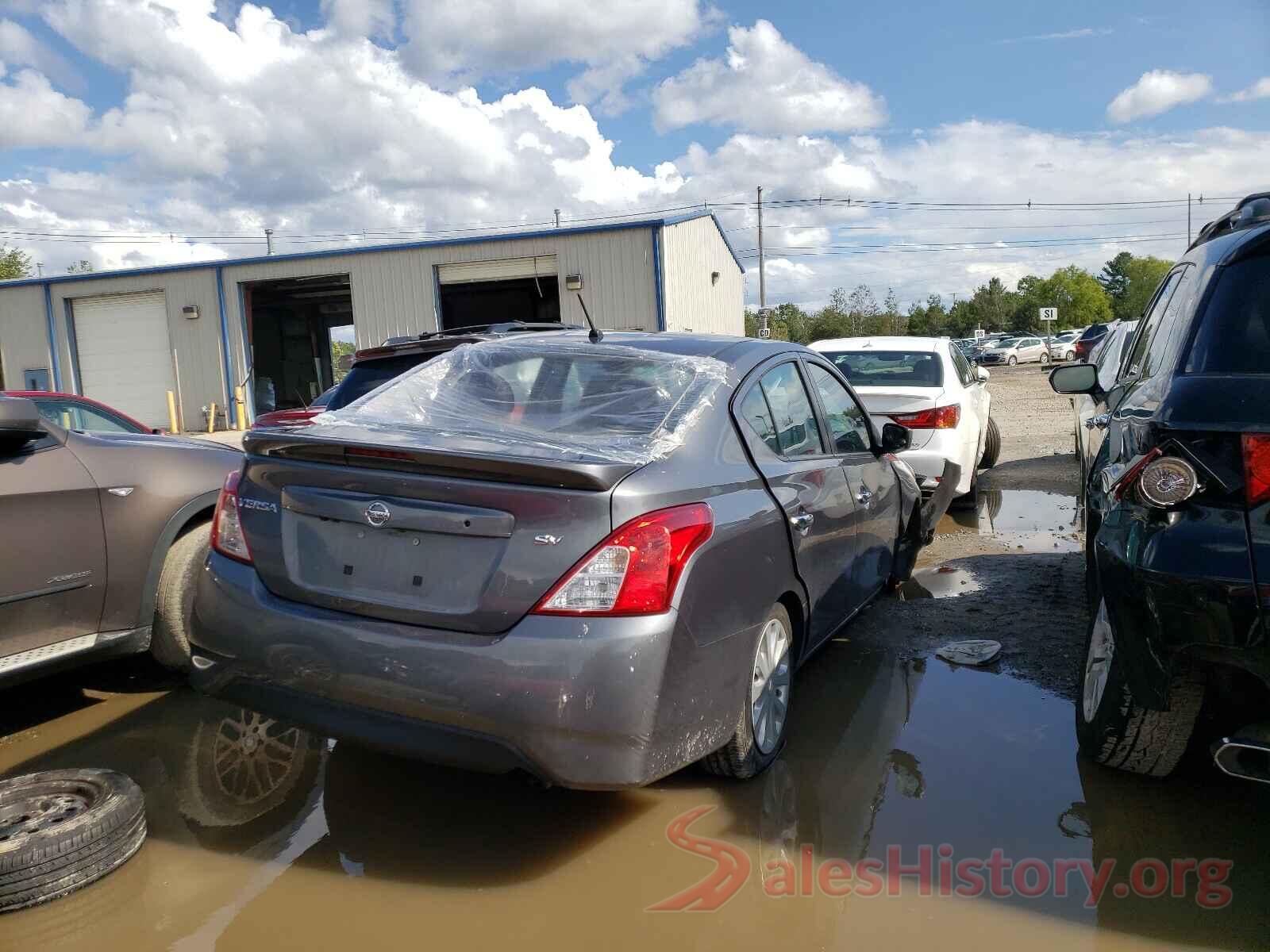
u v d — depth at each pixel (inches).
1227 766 97.9
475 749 99.6
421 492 104.7
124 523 152.2
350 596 107.3
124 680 173.6
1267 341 101.9
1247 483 94.0
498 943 94.4
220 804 124.0
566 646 97.3
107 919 98.6
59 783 114.2
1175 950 92.5
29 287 1040.2
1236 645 93.7
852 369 316.8
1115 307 4749.0
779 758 135.6
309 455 112.0
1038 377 1278.3
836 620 158.1
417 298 893.8
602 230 831.7
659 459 111.0
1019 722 146.4
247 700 113.7
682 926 97.0
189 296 978.1
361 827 117.6
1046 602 207.8
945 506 247.8
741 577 115.9
